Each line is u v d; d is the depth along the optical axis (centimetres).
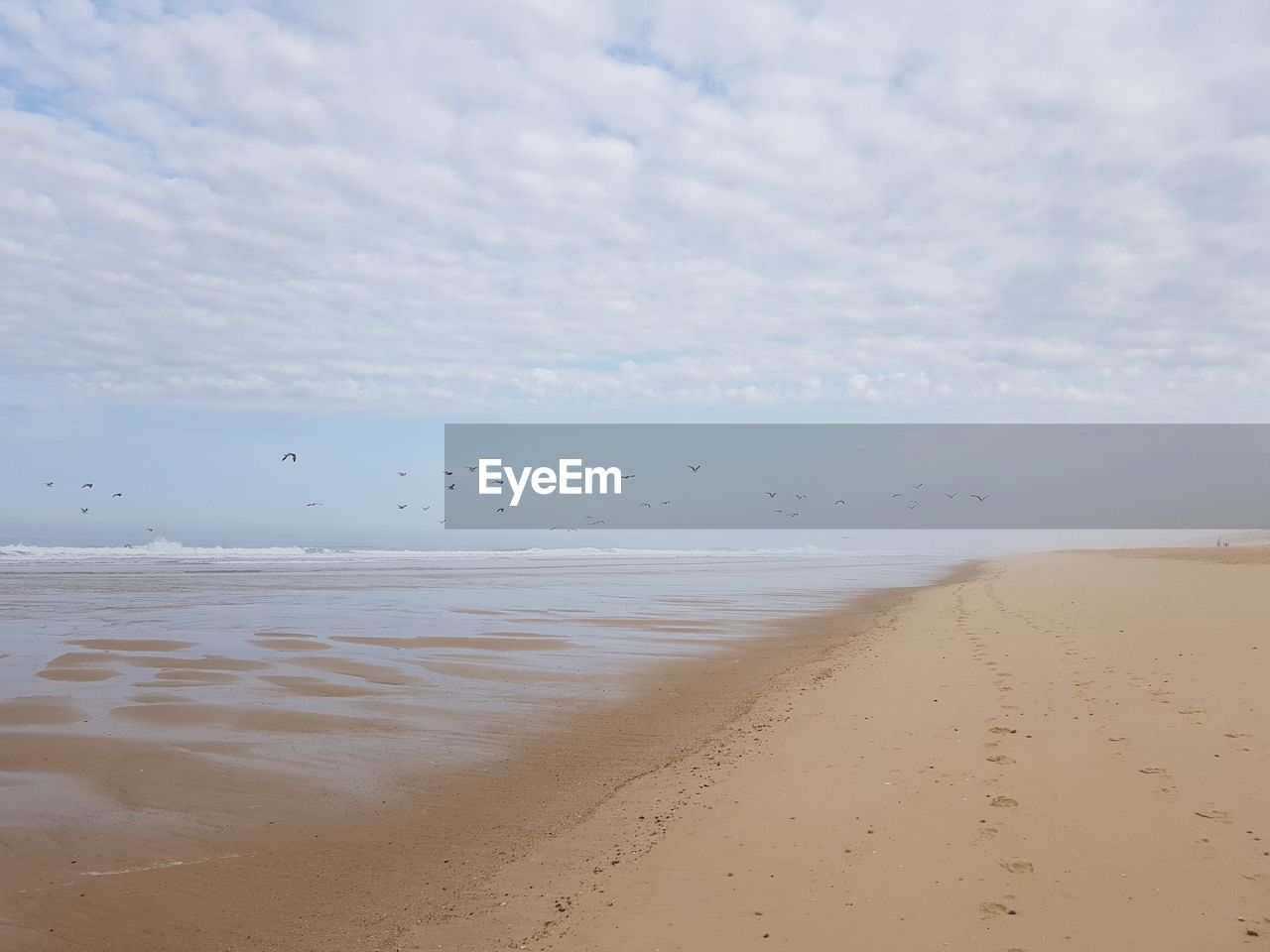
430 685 1486
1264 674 1135
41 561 5216
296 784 942
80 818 839
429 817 841
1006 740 924
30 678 1514
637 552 9469
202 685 1463
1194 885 564
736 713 1251
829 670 1521
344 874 710
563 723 1221
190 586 3528
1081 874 593
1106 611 1997
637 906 603
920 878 608
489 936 581
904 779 825
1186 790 729
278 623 2317
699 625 2353
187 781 949
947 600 2747
